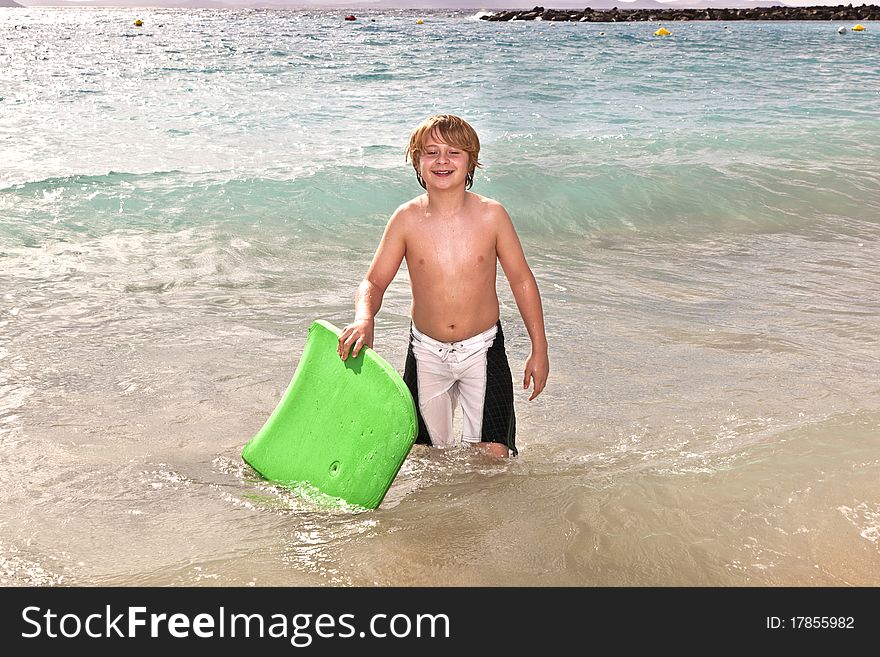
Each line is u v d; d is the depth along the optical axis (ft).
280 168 24.59
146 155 26.68
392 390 8.09
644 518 7.54
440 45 91.25
